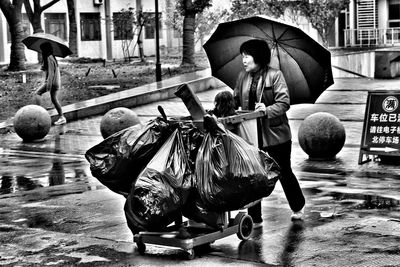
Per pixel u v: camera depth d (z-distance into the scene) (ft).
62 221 30.55
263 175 24.07
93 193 36.63
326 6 136.56
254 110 26.94
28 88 89.10
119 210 32.35
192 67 110.22
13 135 63.26
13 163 48.34
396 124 42.37
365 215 29.68
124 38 154.61
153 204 22.94
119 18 145.69
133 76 101.65
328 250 24.67
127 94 79.92
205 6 111.24
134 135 24.54
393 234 26.58
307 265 23.11
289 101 27.20
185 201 23.32
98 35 158.40
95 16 157.89
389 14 180.34
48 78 67.56
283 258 23.90
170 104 79.71
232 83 29.63
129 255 24.95
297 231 27.30
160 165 23.36
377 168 41.65
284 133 27.53
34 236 28.09
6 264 24.36
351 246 25.09
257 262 23.56
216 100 26.22
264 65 27.40
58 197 35.86
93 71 110.32
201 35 138.92
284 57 28.37
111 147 24.90
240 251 24.84
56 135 62.18
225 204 23.52
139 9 151.43
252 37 28.48
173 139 23.85
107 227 29.17
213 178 23.20
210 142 23.45
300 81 28.53
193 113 24.66
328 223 28.43
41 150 54.39
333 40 178.81
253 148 24.34
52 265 24.09
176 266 23.43
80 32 154.81
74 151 53.42
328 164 43.37
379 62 102.01
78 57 142.72
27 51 140.05
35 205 34.12
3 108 75.92
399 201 32.40
